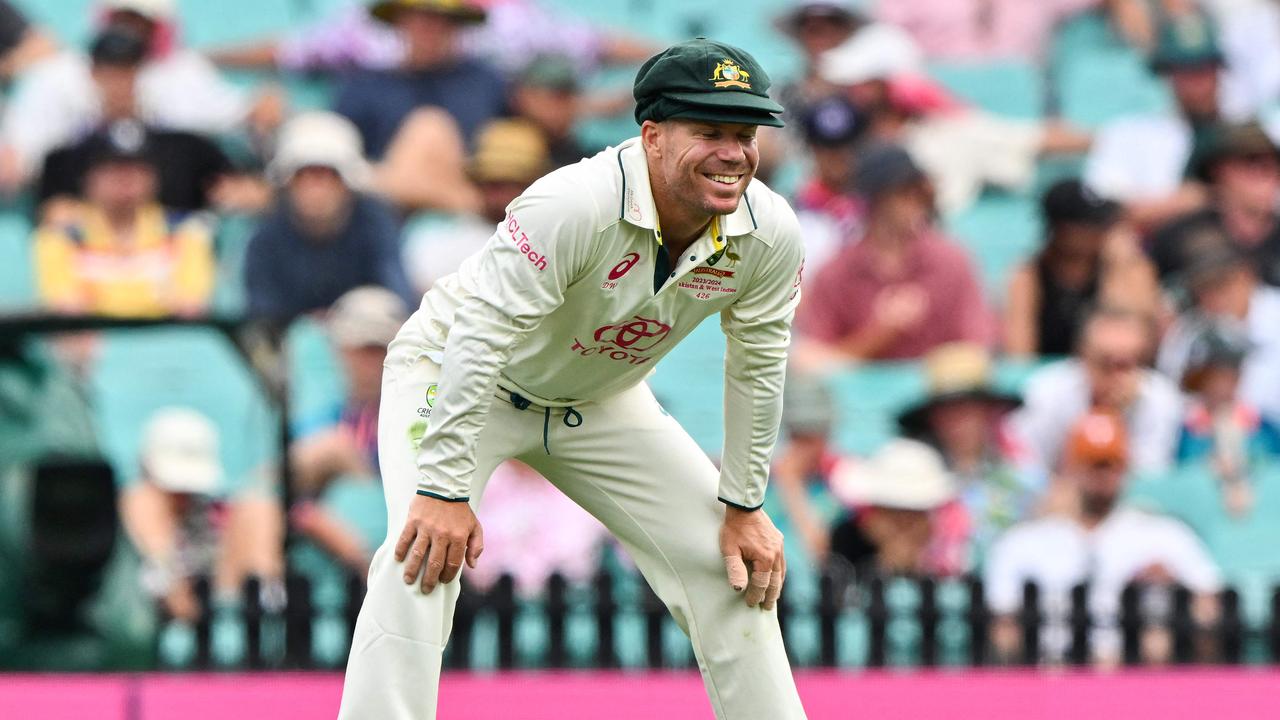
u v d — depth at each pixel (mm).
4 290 26656
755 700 11250
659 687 17141
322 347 25359
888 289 26156
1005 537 23922
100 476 20344
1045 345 26766
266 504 23078
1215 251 26672
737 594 11188
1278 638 19609
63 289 26141
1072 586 19906
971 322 26234
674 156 9422
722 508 11195
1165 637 19984
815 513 24219
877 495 23234
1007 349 26797
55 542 20016
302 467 23703
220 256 27047
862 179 26391
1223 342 25906
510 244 9656
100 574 20172
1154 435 25484
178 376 25938
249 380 25641
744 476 10930
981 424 24875
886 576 20109
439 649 10273
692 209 9656
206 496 23234
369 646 10188
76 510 20172
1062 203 26656
